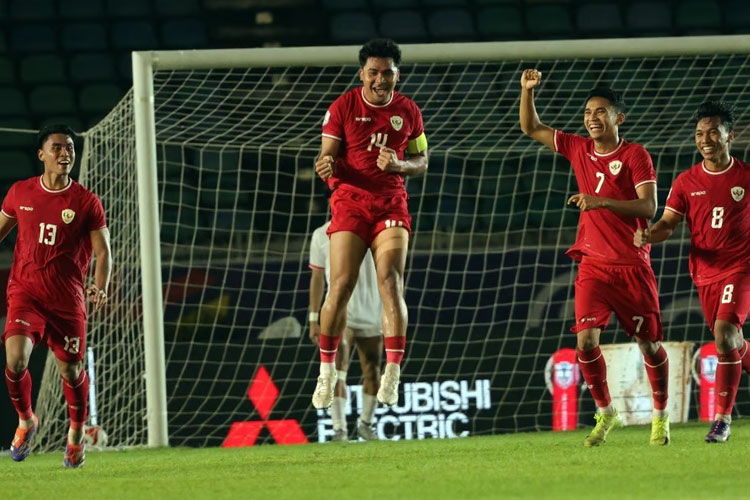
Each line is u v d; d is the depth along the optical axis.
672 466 17.34
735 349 22.19
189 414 30.47
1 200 50.16
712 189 22.05
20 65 54.41
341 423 28.83
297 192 47.59
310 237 46.97
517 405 31.09
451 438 28.45
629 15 56.91
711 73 49.75
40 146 21.00
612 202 20.47
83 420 21.66
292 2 56.59
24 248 20.94
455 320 32.03
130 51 55.47
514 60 31.91
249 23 56.38
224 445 30.45
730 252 22.09
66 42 55.72
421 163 20.59
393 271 19.92
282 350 30.75
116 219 32.66
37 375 31.22
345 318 20.34
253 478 17.75
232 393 30.61
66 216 20.86
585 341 21.72
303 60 31.14
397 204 20.22
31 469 21.78
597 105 21.25
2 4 56.56
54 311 20.97
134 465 22.06
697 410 31.16
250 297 36.84
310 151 47.75
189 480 17.78
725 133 21.88
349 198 20.20
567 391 31.28
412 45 31.48
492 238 46.47
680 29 56.81
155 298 29.31
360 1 56.91
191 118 47.97
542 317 34.78
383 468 18.91
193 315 36.78
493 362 31.17
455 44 31.59
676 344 30.75
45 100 53.22
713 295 22.41
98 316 32.00
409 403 30.66
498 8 56.88
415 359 30.92
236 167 47.84
